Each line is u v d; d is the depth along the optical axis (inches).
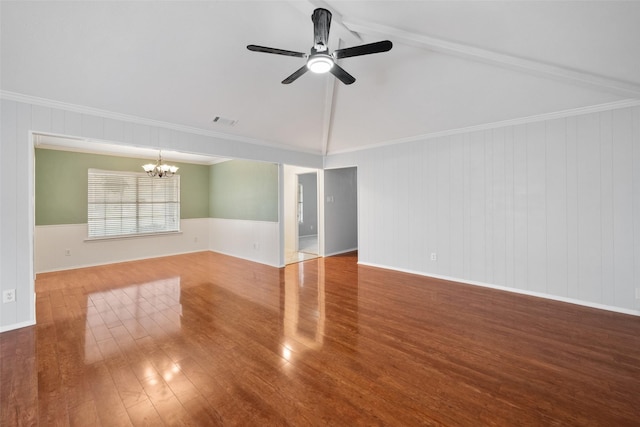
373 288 159.3
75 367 83.9
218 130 171.9
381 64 124.2
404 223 194.2
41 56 98.0
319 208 253.6
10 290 109.0
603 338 100.3
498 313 123.0
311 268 208.7
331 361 86.7
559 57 100.9
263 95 144.8
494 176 156.1
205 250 287.4
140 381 77.3
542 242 142.3
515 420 63.1
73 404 68.4
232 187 258.7
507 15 86.4
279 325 112.0
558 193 137.3
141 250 242.8
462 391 72.9
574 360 86.7
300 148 221.1
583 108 129.1
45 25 89.0
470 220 165.2
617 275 124.1
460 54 107.2
